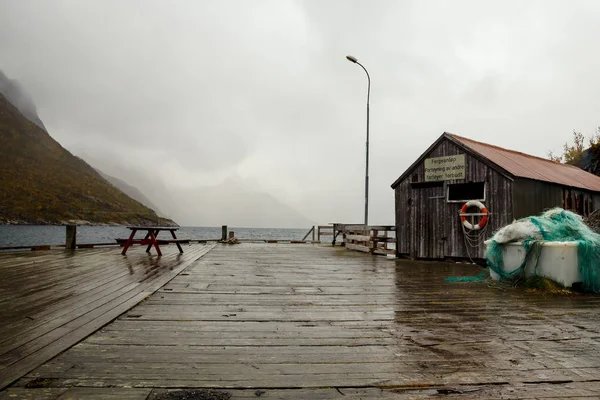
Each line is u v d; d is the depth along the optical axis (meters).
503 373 3.12
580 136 36.03
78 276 7.95
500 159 12.99
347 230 19.70
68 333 3.95
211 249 16.73
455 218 13.09
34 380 2.83
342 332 4.29
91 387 2.71
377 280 8.40
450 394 2.72
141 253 13.65
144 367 3.11
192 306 5.44
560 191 13.85
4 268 9.17
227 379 2.91
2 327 4.15
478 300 6.27
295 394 2.68
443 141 13.53
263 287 7.16
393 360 3.40
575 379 3.02
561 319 5.01
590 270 7.06
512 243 7.82
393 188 15.02
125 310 5.01
